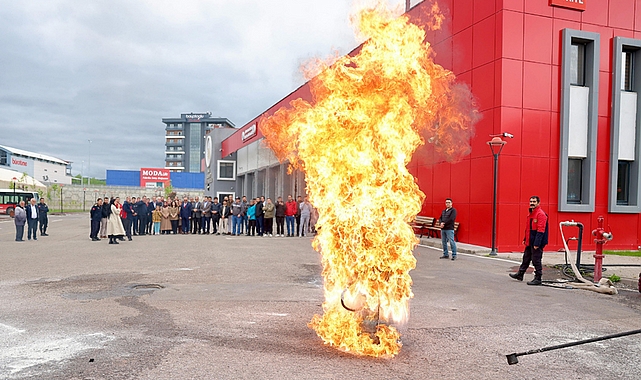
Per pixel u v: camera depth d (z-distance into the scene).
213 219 23.28
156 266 11.33
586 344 5.54
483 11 17.41
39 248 15.77
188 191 78.25
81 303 7.15
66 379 4.10
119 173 91.31
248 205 25.39
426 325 6.24
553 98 17.12
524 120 16.77
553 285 9.67
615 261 13.80
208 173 61.78
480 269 11.98
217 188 57.41
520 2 16.73
